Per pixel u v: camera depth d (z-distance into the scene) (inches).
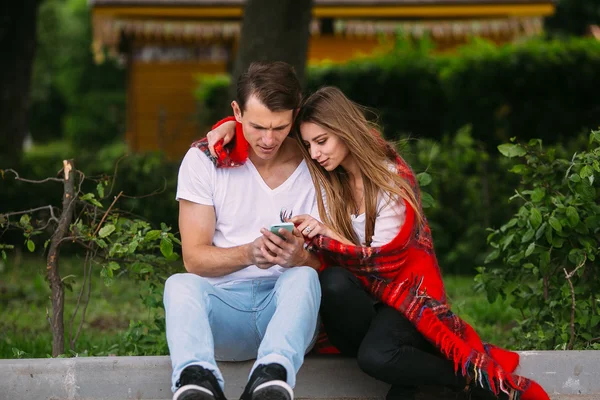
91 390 167.8
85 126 1269.7
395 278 159.8
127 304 319.6
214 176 163.6
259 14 369.1
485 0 722.2
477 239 384.8
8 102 558.6
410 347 154.3
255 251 154.9
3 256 197.8
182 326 144.5
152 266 201.0
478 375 152.2
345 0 730.8
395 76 532.7
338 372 169.0
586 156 191.9
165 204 413.7
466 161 389.1
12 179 436.8
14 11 555.5
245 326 160.6
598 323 201.0
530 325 211.6
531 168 205.2
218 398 138.0
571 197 196.4
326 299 155.3
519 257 201.0
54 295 193.6
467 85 497.7
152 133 794.8
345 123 159.5
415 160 380.2
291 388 138.7
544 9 721.6
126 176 413.1
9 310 303.3
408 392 159.9
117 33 745.6
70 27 1382.9
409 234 158.2
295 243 154.4
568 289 197.3
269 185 166.1
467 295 321.7
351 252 157.1
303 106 162.9
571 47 496.1
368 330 156.5
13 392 166.4
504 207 386.3
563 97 496.7
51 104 1438.2
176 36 784.9
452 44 765.9
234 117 168.1
